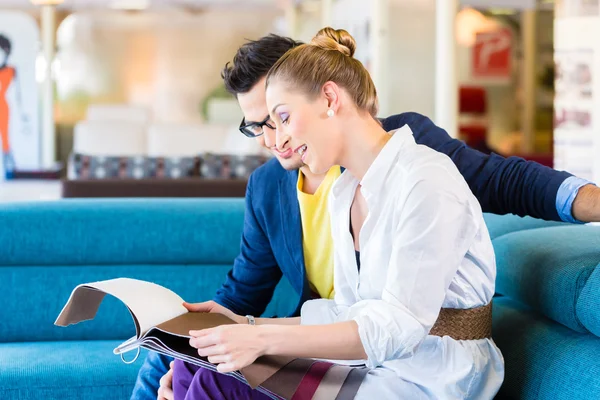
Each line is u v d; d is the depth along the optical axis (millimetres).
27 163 12727
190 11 14297
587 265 1736
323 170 1662
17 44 12664
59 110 14273
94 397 2238
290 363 1626
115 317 2660
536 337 1863
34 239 2648
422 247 1530
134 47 14383
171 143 11094
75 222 2670
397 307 1526
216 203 2789
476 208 1632
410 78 7785
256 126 1968
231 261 2719
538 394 1743
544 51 11500
